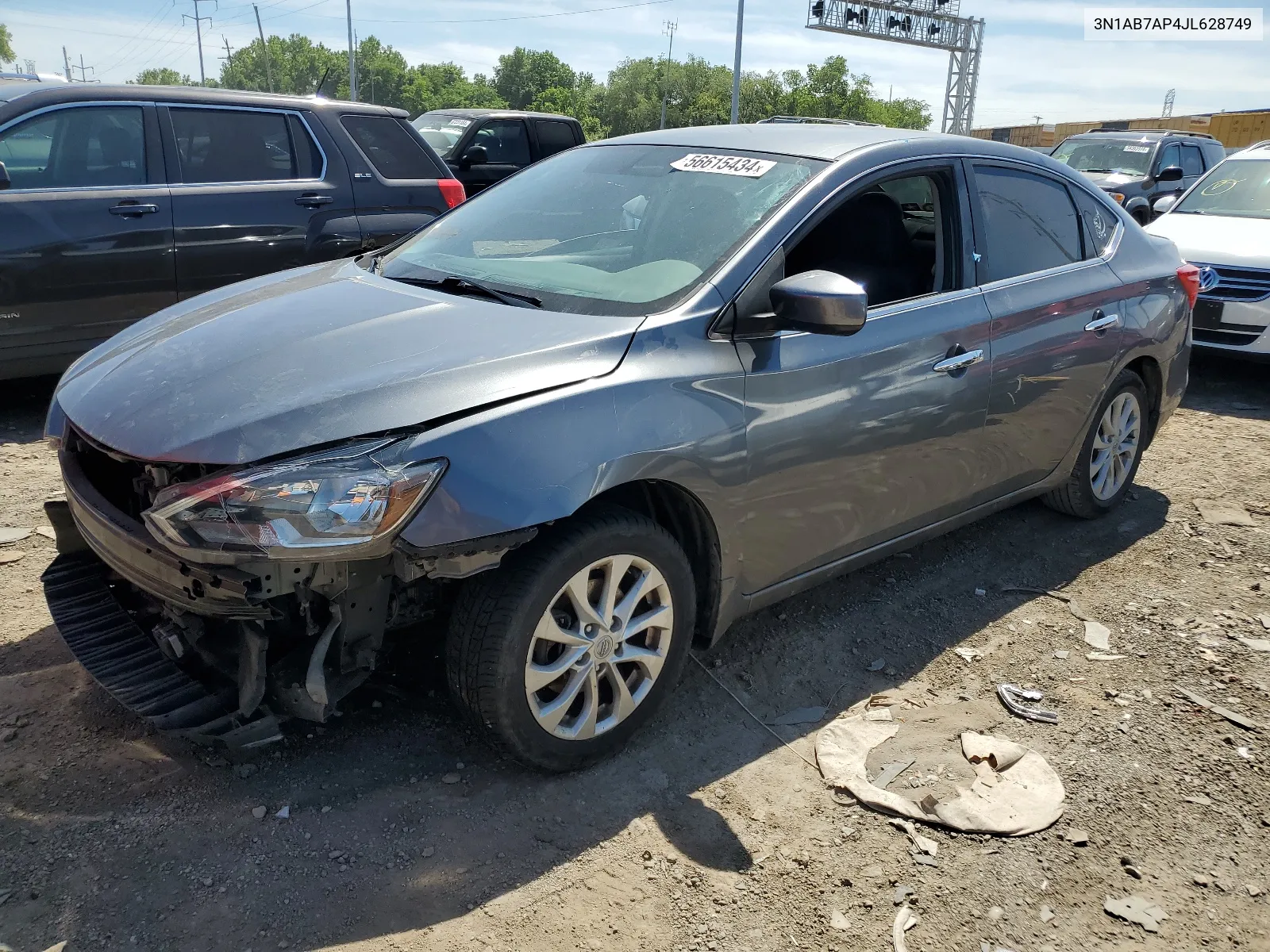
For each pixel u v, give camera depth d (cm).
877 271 346
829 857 256
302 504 227
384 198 680
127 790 262
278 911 228
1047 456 418
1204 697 334
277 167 636
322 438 236
